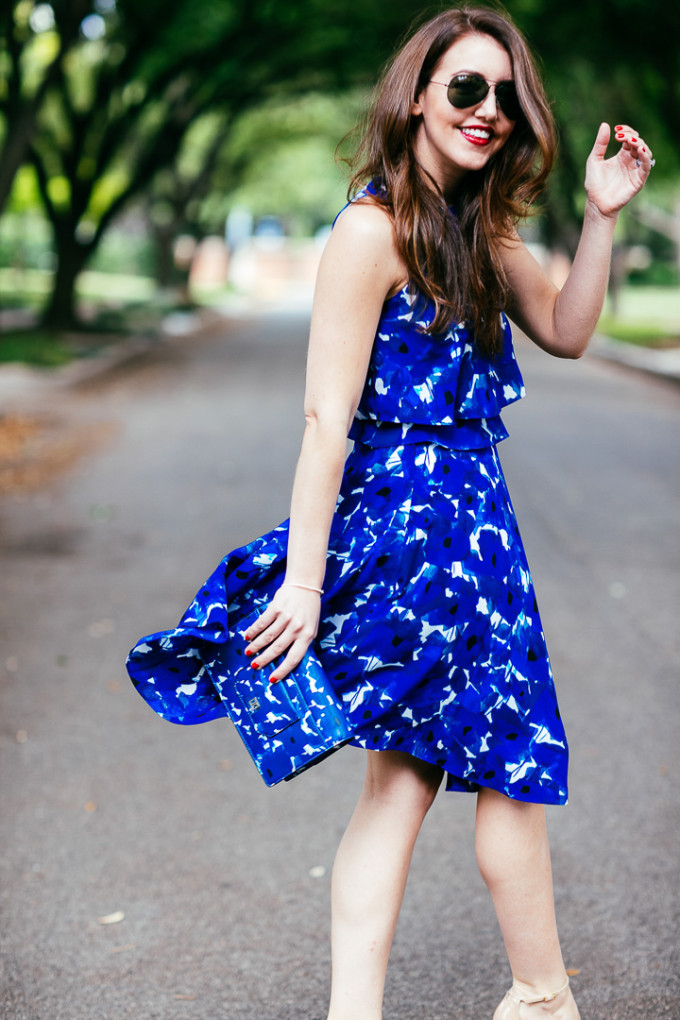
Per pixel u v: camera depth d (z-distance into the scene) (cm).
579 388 1689
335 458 181
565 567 633
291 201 5069
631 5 1795
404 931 271
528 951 201
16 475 906
